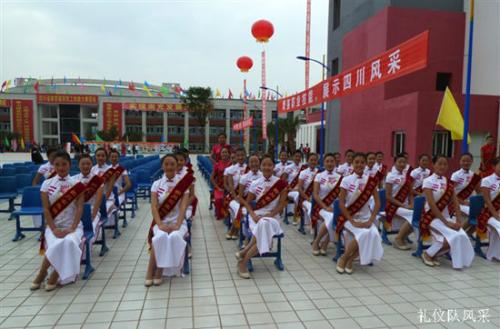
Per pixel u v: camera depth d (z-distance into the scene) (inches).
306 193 254.2
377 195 183.6
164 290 156.1
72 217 167.6
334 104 786.8
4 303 142.0
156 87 2183.8
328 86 333.4
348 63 684.1
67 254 151.3
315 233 216.5
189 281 166.9
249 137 1894.7
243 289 158.4
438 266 191.2
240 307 140.9
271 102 1927.9
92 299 146.3
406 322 130.5
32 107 1924.2
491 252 199.6
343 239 196.1
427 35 198.5
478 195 213.0
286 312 137.2
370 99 604.1
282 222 293.7
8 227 258.5
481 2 538.3
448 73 572.1
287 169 292.5
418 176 238.7
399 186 230.2
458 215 191.3
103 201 200.5
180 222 170.4
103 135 1786.4
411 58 212.7
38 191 223.9
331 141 802.2
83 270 176.2
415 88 565.3
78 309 137.7
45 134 2015.3
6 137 1756.9
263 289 158.6
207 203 378.3
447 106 291.0
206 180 563.2
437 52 564.4
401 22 553.6
